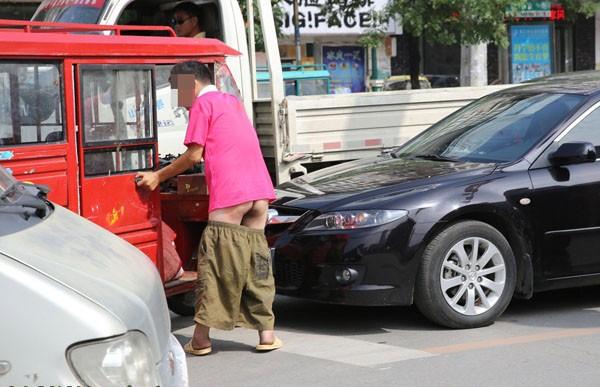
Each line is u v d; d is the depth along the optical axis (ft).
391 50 145.18
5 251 18.58
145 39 34.83
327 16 112.68
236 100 35.55
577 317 40.09
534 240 38.75
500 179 38.42
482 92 60.39
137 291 19.83
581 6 119.65
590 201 39.50
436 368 32.89
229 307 34.86
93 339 17.37
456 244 37.09
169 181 39.55
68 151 32.55
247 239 34.58
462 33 85.76
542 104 42.29
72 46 32.35
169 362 20.65
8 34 31.58
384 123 56.85
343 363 33.83
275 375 32.68
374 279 36.29
